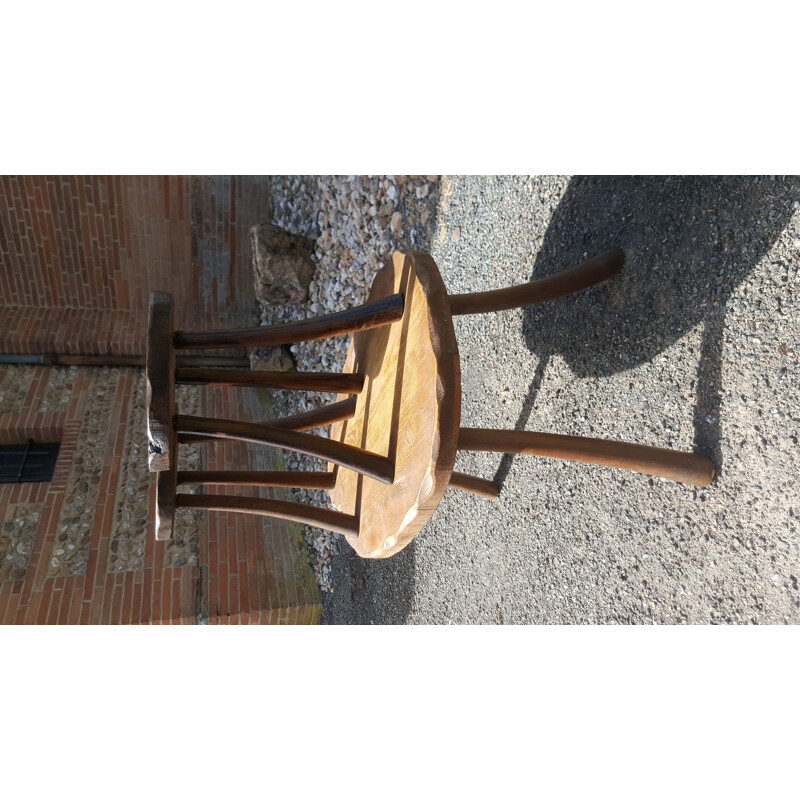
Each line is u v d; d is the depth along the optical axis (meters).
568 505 2.66
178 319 6.42
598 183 2.53
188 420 1.47
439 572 3.63
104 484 4.84
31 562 4.32
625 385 2.33
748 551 1.92
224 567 4.73
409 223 4.09
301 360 5.77
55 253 5.84
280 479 1.98
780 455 1.82
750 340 1.90
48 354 5.72
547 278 2.23
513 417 3.05
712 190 2.01
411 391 1.44
